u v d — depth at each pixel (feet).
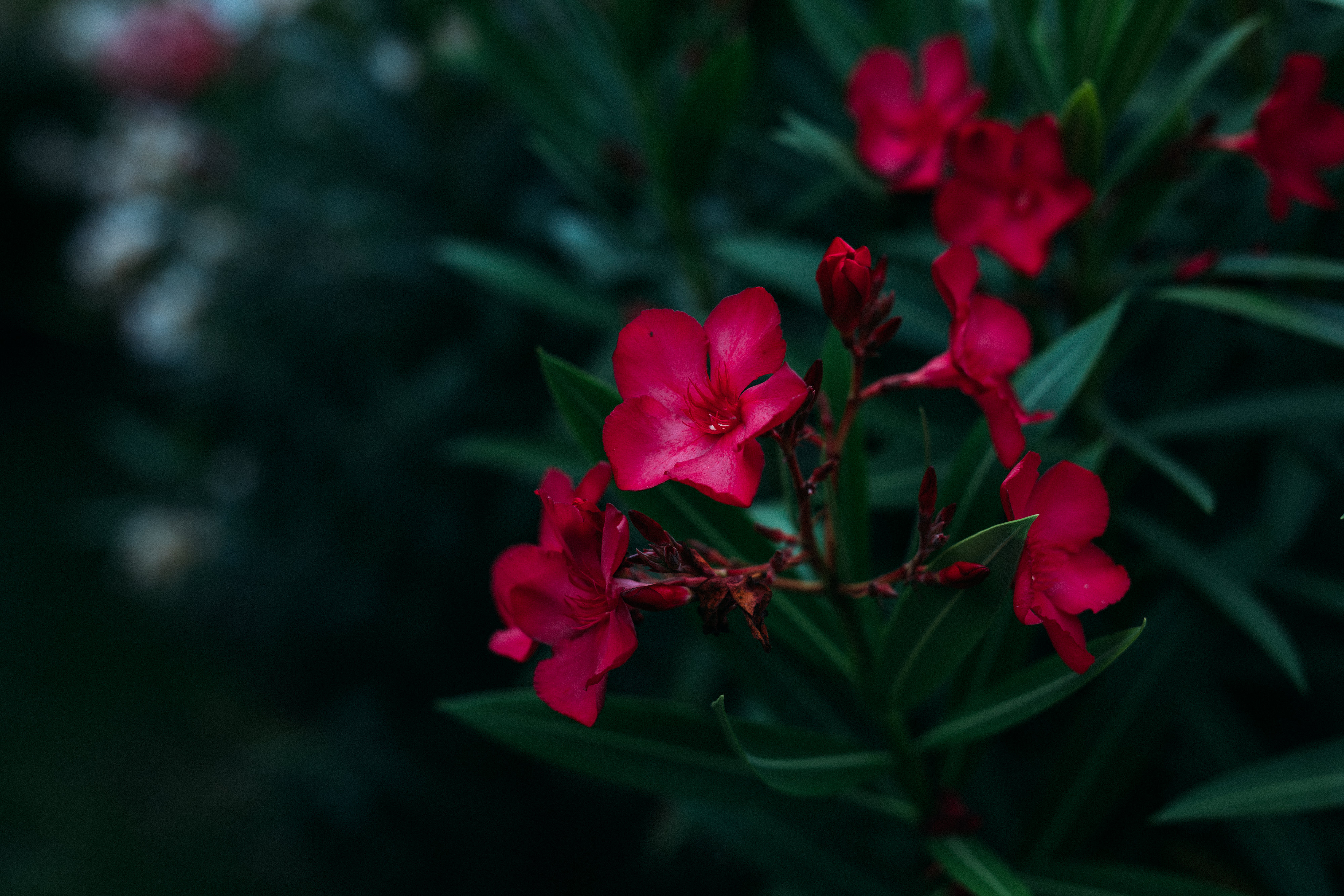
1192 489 1.41
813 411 1.37
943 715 1.46
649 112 1.89
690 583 1.17
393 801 3.92
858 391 1.23
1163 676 1.57
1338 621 1.69
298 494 3.86
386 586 3.79
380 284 3.49
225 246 3.77
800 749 1.34
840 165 1.71
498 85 2.06
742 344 1.14
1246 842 1.54
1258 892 1.63
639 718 1.38
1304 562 1.71
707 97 1.77
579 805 3.85
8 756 5.57
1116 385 1.82
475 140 3.28
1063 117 1.41
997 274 1.64
